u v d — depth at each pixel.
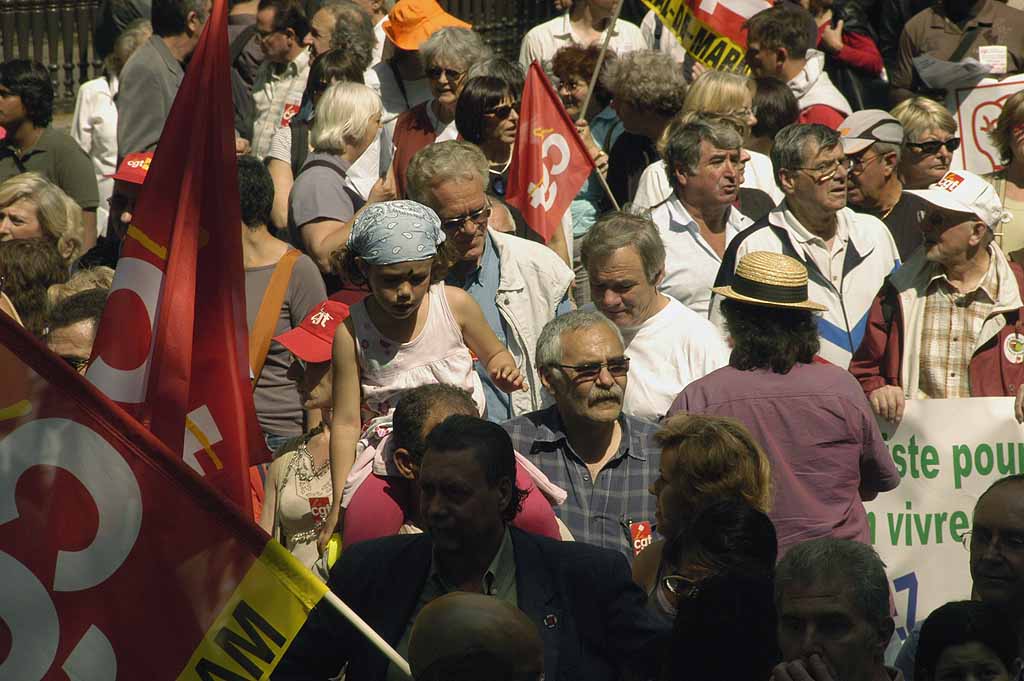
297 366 19.59
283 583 12.09
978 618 12.02
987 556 14.28
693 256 24.47
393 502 16.25
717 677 11.63
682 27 30.98
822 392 18.08
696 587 12.20
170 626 12.13
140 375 13.66
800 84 31.61
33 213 24.38
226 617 12.11
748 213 26.52
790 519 17.84
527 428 18.03
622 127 31.56
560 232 25.66
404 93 32.66
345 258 18.00
